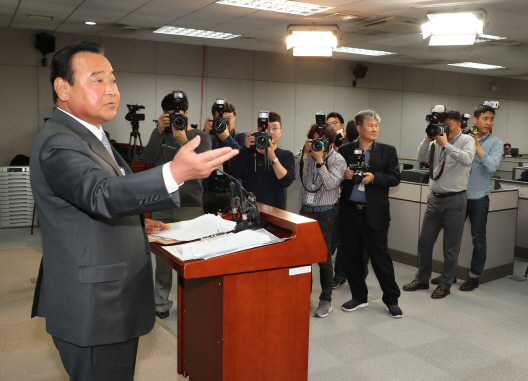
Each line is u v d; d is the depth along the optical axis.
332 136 3.06
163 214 3.46
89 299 1.10
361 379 2.36
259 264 1.39
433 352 2.68
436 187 3.64
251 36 7.36
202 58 8.38
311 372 2.43
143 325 1.22
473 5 5.12
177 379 2.35
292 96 9.39
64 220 1.10
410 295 3.68
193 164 0.95
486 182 3.76
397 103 10.69
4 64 6.84
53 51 7.04
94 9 5.65
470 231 4.02
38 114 7.11
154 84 8.02
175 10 5.68
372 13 5.66
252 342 1.48
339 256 3.86
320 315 3.17
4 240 5.47
